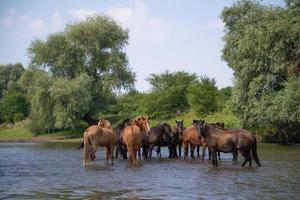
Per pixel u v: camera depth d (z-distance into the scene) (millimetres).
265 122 42531
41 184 15469
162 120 66938
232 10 58250
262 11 49844
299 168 20750
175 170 20000
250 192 13547
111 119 70812
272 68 40844
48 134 68812
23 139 65250
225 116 57750
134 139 22672
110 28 65188
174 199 12367
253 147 21812
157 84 71562
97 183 15625
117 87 65000
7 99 88188
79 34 64312
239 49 42625
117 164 23156
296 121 39469
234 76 46219
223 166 22031
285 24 38438
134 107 75062
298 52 38531
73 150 39250
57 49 64000
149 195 13031
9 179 16953
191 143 27031
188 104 69125
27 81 64062
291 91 36438
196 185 15062
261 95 42188
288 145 43156
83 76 60438
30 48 64250
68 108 58781
